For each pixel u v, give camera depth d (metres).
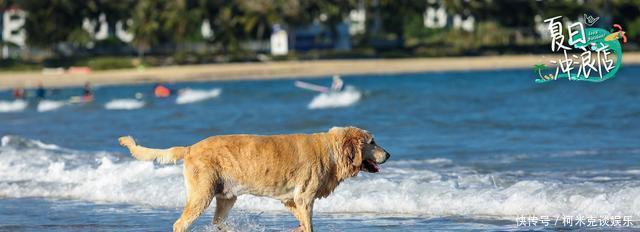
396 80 58.59
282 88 50.41
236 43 90.25
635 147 18.38
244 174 9.81
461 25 104.06
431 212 12.00
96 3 92.81
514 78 55.16
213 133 24.09
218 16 92.38
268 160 9.81
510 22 97.62
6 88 61.28
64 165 15.90
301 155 9.94
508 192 12.51
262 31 92.50
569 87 41.78
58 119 32.53
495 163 16.44
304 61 83.62
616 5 87.75
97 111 37.22
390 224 11.28
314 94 43.69
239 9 92.12
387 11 102.44
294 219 11.77
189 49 95.81
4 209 12.93
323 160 10.03
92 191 14.03
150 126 27.00
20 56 91.12
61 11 89.56
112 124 28.52
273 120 28.28
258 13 91.12
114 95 50.47
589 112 27.33
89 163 16.58
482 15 98.69
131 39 99.25
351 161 10.05
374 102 36.34
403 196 12.52
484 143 20.12
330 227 11.20
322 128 25.62
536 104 32.25
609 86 41.59
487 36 95.62
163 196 13.41
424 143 20.44
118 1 94.62
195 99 43.03
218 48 93.56
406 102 35.75
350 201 12.46
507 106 31.84
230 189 9.88
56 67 81.00
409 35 105.19
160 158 9.91
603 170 15.09
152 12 89.19
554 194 12.18
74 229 11.27
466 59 81.62
